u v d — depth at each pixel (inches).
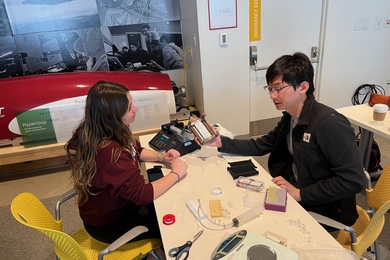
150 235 51.0
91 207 49.4
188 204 44.6
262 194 46.6
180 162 54.5
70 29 116.9
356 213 52.0
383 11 125.3
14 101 94.7
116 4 117.5
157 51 127.3
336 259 33.7
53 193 101.6
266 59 121.7
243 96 119.7
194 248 36.6
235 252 31.8
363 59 131.9
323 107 48.8
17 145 101.5
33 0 110.3
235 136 125.7
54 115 97.2
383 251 66.5
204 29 105.5
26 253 76.1
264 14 114.4
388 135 69.9
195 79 121.4
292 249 35.2
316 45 125.1
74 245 42.4
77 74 102.5
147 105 101.7
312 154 49.3
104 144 45.3
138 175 46.7
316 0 117.5
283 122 58.1
